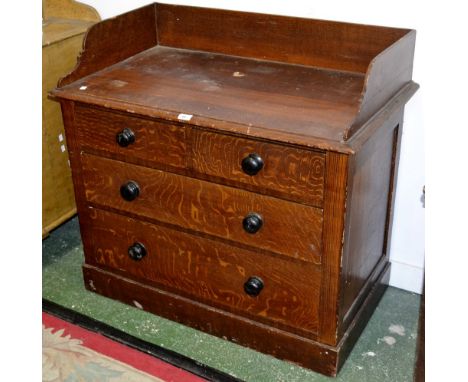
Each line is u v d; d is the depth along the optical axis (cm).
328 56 200
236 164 168
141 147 184
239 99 179
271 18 203
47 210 241
